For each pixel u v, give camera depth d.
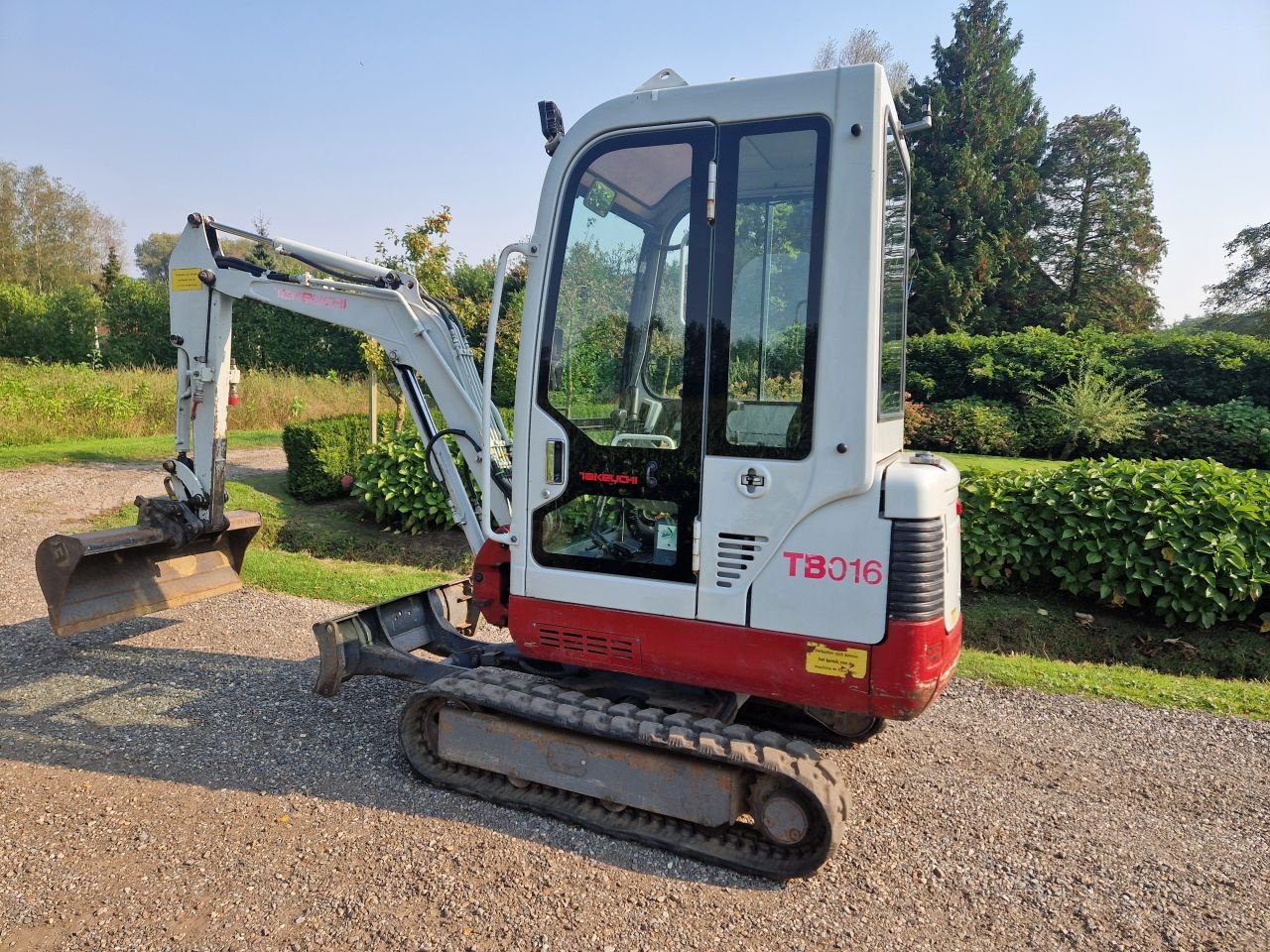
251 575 7.01
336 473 9.81
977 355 17.28
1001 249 26.27
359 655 4.05
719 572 3.13
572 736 3.32
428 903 2.83
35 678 4.74
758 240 3.04
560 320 3.36
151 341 24.38
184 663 5.05
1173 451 13.88
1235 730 4.46
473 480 4.26
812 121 2.95
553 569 3.43
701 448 3.13
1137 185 31.38
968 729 4.41
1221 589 6.17
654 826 3.26
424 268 10.59
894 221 3.37
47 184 41.12
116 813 3.33
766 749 3.04
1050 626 6.50
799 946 2.69
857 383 2.91
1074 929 2.81
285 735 4.09
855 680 2.97
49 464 10.51
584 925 2.75
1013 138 28.09
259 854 3.08
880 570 2.93
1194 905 2.96
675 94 3.12
